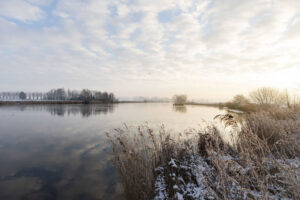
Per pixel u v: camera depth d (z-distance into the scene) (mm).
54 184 3854
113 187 3725
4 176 4266
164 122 12992
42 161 5273
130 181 3260
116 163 4066
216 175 3029
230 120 4348
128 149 3711
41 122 13656
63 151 6262
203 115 18938
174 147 4242
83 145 7055
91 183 3887
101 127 11188
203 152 4145
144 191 3158
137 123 12648
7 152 6172
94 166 4852
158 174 3738
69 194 3451
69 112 23078
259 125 5195
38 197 3336
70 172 4473
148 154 3947
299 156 3215
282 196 2178
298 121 4746
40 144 7254
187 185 3133
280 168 2494
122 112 23859
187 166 3559
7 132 9781
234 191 2465
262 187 2211
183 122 12906
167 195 3043
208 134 4391
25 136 8781
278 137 4172
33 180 4047
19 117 16859
